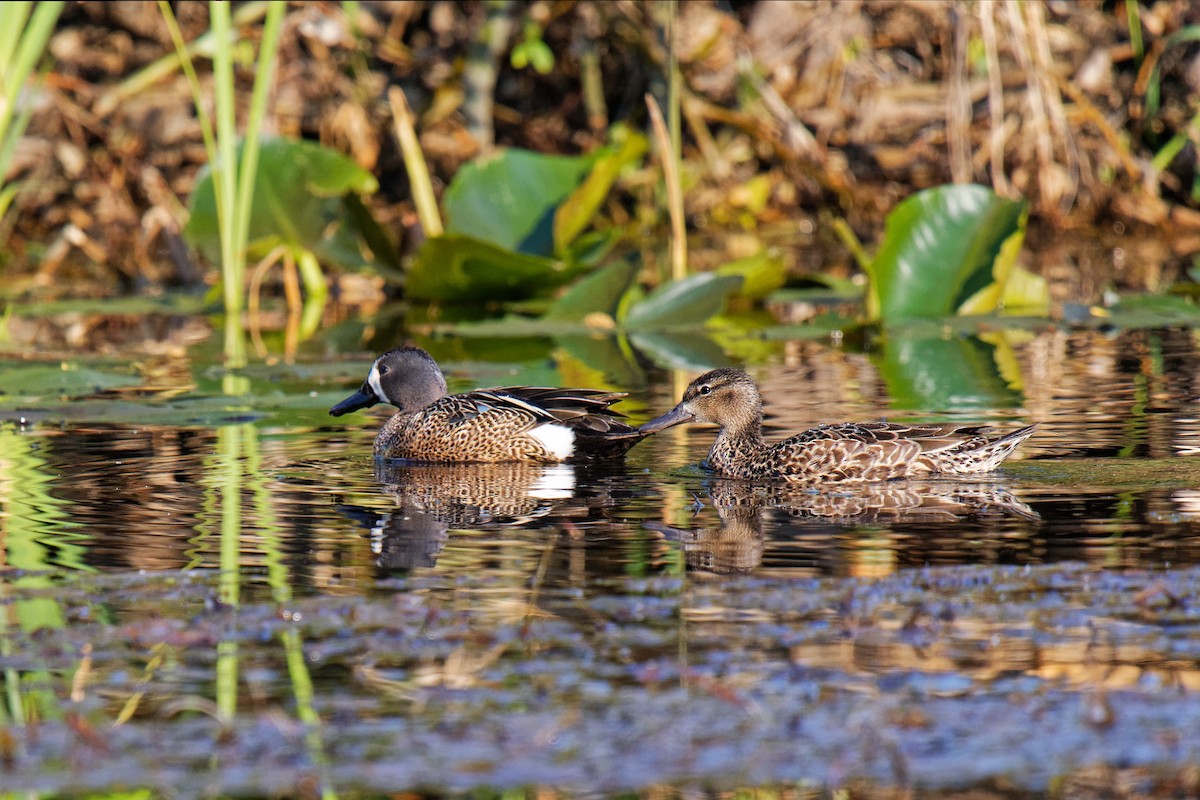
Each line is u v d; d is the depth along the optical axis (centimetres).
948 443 1177
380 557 943
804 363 1794
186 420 1465
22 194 2859
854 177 3044
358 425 1459
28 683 738
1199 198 3030
